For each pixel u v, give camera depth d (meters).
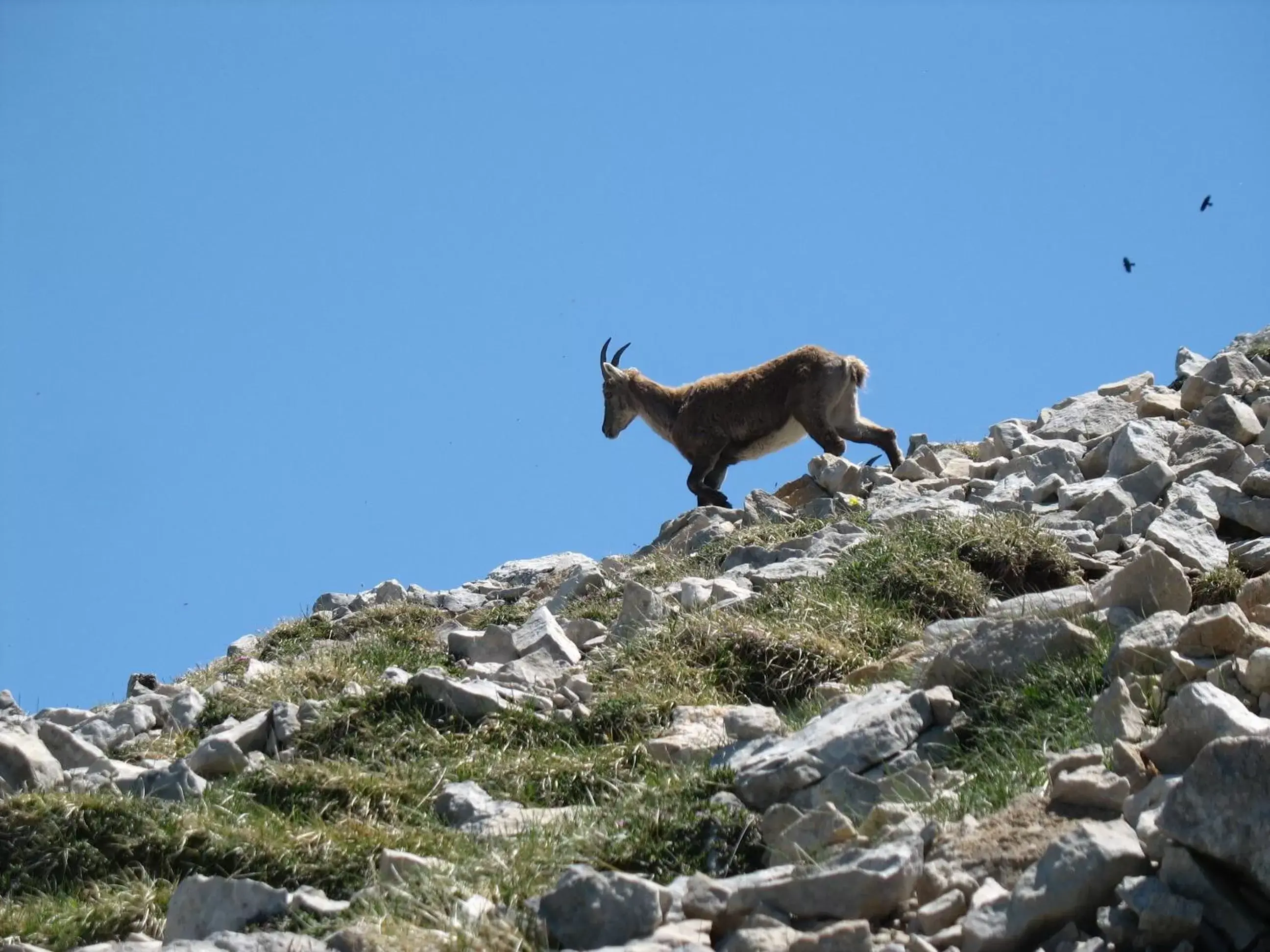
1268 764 21.28
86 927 30.34
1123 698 28.14
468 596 61.81
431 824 34.12
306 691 45.72
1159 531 44.59
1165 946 21.09
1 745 38.72
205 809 34.66
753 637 42.12
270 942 25.34
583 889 24.97
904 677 37.41
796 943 22.64
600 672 43.12
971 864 24.48
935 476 61.16
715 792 30.64
